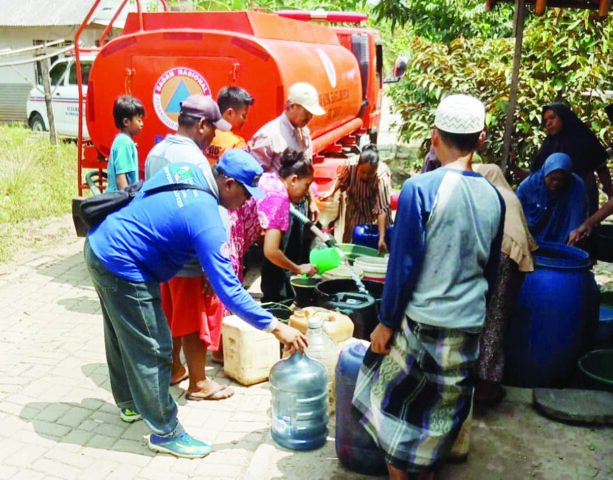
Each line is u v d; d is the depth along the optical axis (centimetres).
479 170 362
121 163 521
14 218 844
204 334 404
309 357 364
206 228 323
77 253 738
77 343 503
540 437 353
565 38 878
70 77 1361
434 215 250
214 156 493
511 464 329
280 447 355
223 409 408
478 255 257
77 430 383
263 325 331
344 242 607
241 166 346
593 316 419
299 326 407
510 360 407
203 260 324
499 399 385
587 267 404
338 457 339
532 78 892
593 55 886
